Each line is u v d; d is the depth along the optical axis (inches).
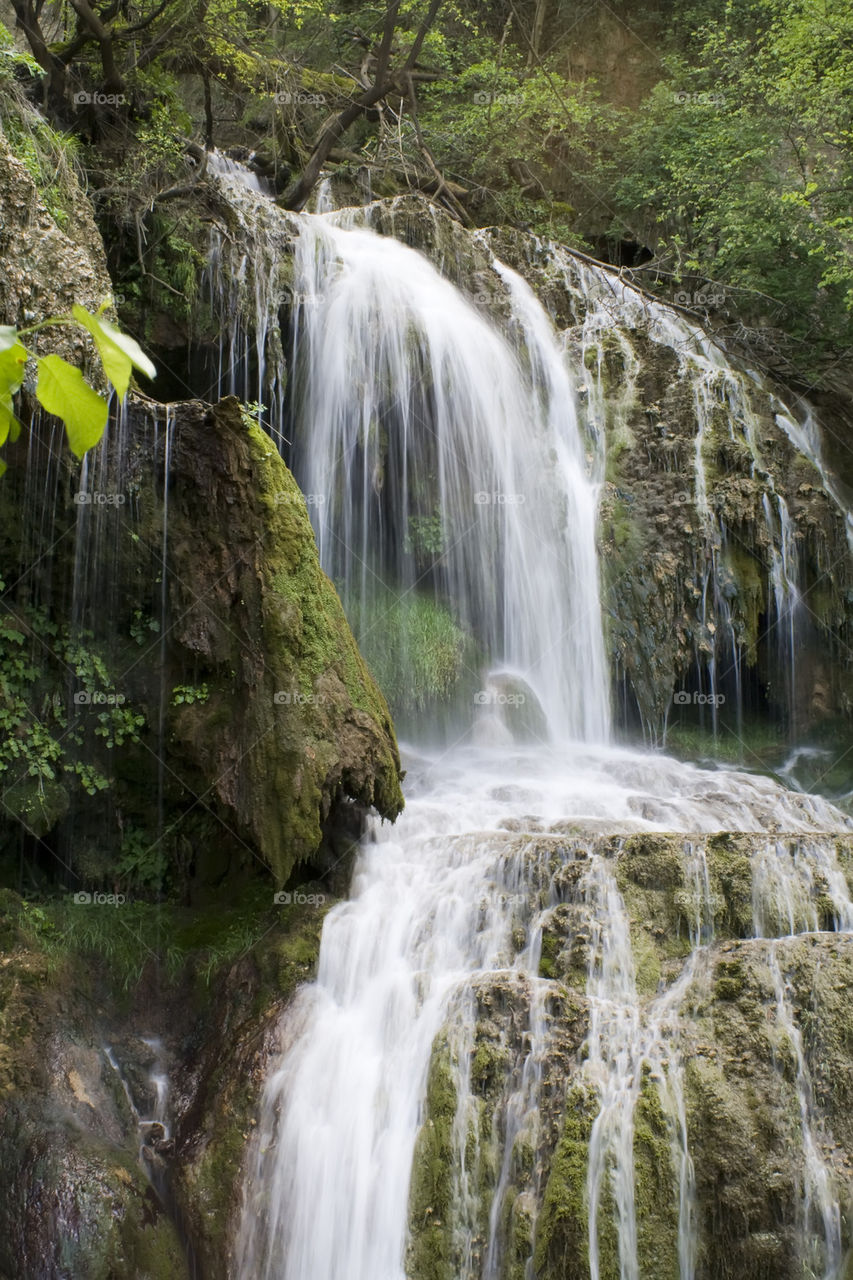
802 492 482.6
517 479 455.8
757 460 478.6
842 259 564.4
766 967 248.4
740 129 603.5
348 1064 255.6
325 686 304.3
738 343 573.9
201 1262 239.5
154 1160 254.4
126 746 317.4
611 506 462.3
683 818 345.4
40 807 307.0
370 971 275.1
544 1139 229.9
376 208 503.5
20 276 298.7
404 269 480.1
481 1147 233.8
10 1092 250.2
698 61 748.6
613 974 258.1
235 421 309.1
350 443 429.1
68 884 317.7
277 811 293.7
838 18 570.3
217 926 303.7
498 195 651.5
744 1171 220.7
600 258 700.7
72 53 454.0
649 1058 235.5
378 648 403.9
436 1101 239.9
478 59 736.3
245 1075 260.1
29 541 307.9
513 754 399.9
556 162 723.4
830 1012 239.6
